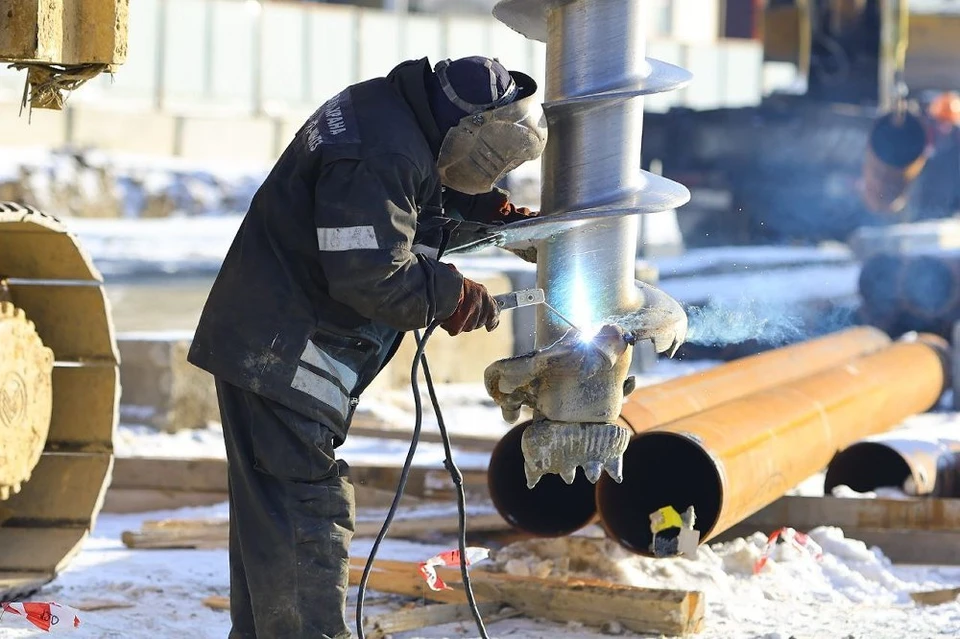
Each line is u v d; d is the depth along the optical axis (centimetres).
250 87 10406
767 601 1933
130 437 3167
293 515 1327
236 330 1323
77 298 1994
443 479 2562
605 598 1734
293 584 1323
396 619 1694
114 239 6750
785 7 7206
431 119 1341
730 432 2081
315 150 1304
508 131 1342
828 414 2575
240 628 1394
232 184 8575
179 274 5484
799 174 7019
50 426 2028
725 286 6016
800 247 7150
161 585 1939
